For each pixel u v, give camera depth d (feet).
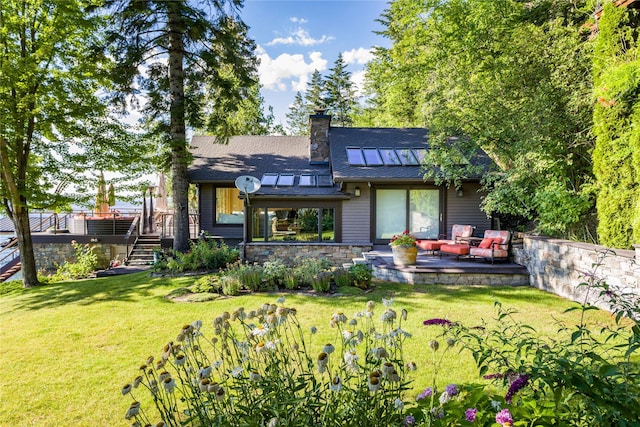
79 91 36.29
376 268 31.24
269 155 51.98
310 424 6.25
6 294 33.63
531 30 31.81
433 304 22.44
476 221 40.88
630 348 5.91
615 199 21.26
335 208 41.04
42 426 11.08
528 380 6.14
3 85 31.99
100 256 51.65
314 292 26.08
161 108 41.09
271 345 7.07
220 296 25.88
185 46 41.09
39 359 15.98
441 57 47.50
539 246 26.63
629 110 20.94
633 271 17.81
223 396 6.06
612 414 5.14
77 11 33.88
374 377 5.71
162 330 19.33
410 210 41.11
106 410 11.85
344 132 48.96
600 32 22.97
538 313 20.24
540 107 26.48
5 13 33.04
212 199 46.80
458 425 6.11
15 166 36.91
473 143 33.06
